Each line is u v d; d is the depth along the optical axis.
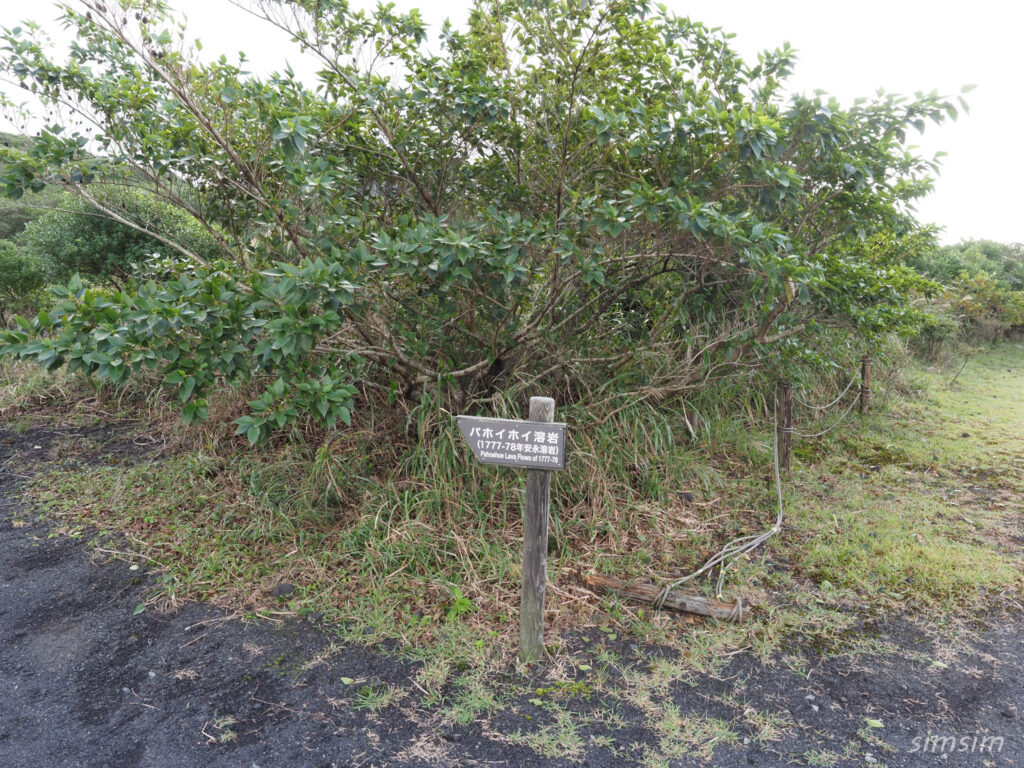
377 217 4.89
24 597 3.55
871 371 8.41
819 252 4.75
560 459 2.79
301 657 3.09
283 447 5.14
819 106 3.92
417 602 3.49
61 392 6.57
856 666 3.10
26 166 3.77
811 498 5.04
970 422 7.61
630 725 2.69
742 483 5.18
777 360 5.65
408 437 4.79
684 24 4.21
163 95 4.49
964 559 4.09
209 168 4.35
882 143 4.31
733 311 5.46
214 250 6.88
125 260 7.02
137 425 6.05
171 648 3.15
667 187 4.24
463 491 4.20
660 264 4.93
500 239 3.86
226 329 3.21
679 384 5.09
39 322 2.93
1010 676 3.03
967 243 19.23
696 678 2.99
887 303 5.21
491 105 4.14
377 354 4.51
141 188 4.73
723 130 3.82
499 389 4.94
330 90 4.61
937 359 11.25
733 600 3.58
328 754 2.51
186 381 3.12
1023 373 11.51
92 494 4.75
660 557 4.05
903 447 6.43
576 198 3.92
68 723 2.66
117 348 2.96
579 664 3.06
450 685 2.91
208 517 4.38
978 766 2.49
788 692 2.91
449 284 3.78
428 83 4.24
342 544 3.92
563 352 5.05
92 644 3.18
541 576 2.98
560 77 4.30
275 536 4.12
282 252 4.76
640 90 4.43
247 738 2.59
